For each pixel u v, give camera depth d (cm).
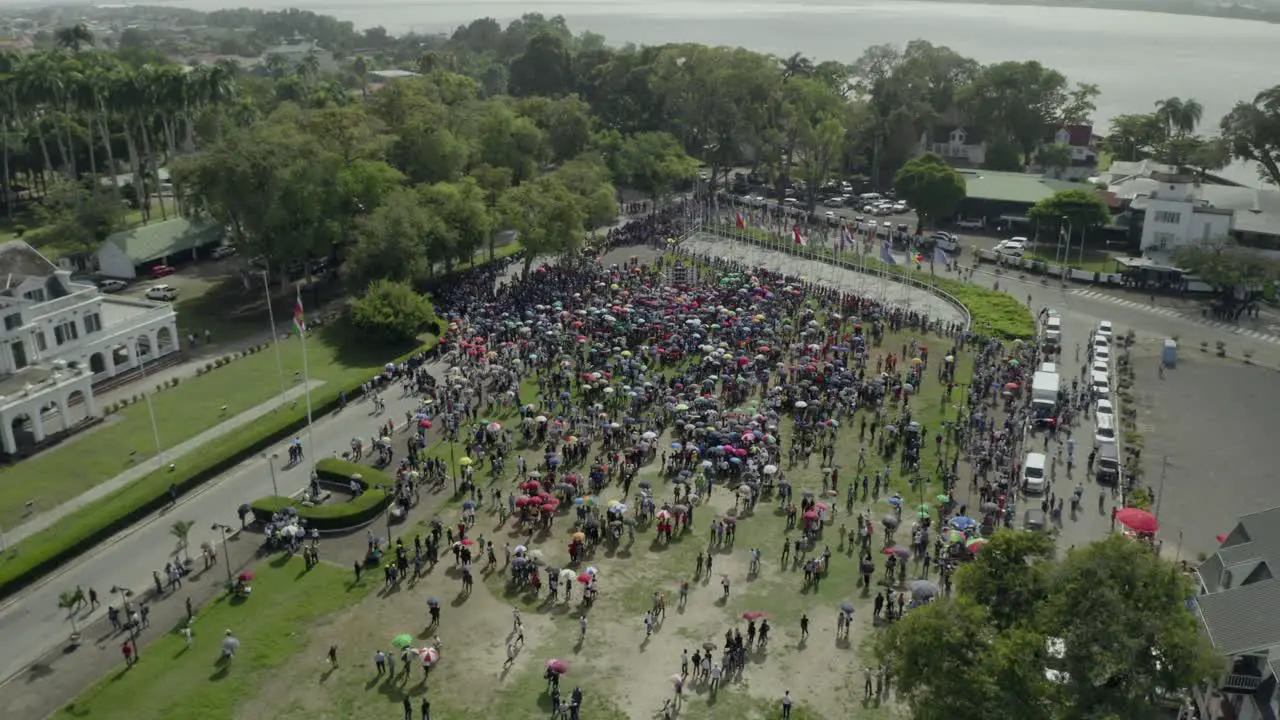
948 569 8262
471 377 12456
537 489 9406
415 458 10338
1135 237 18288
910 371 12900
